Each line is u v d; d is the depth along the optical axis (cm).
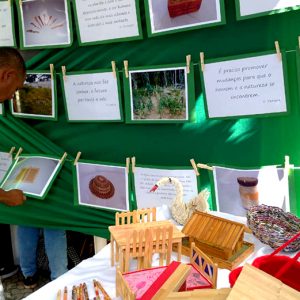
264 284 52
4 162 178
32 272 190
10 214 179
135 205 154
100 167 157
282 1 112
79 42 146
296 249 95
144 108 142
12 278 203
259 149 130
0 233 201
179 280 62
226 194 136
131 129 150
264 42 120
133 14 133
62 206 170
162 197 147
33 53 161
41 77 158
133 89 142
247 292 51
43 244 198
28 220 177
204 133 137
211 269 77
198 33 129
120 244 86
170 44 134
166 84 136
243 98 125
